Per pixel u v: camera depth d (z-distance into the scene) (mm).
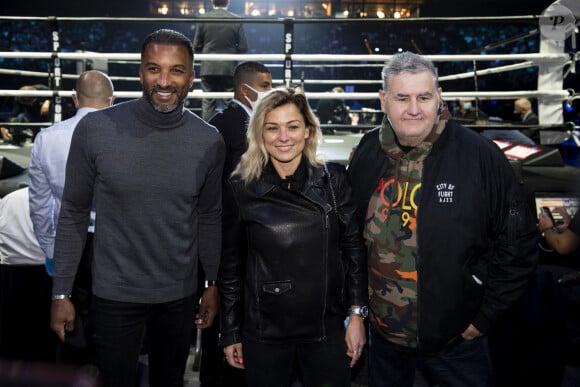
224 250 1819
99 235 1771
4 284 2582
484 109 10445
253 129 1717
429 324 1730
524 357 2531
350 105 10219
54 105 4199
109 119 1737
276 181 1718
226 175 2457
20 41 12148
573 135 4121
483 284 1770
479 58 4309
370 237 1812
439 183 1707
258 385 1767
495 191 1706
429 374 1989
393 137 1773
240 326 1830
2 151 4199
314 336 1736
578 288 2514
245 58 4062
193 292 1880
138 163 1716
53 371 674
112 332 1777
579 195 2252
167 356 1909
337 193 1753
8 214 2514
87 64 5359
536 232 1744
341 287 1773
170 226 1773
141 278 1767
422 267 1717
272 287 1710
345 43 14078
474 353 1819
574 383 2564
